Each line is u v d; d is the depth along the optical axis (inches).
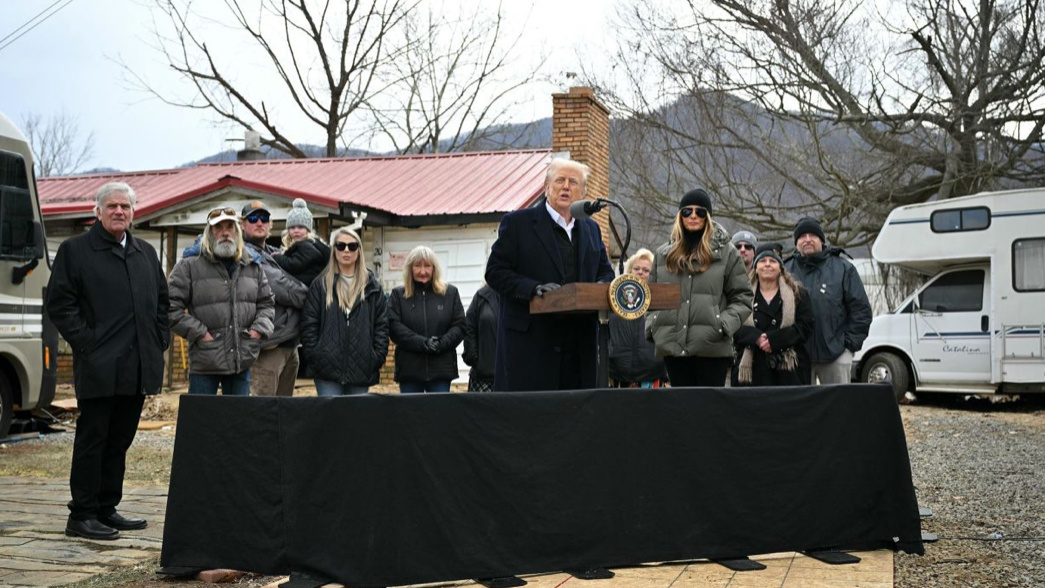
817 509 182.1
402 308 286.5
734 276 221.9
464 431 162.2
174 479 174.1
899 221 574.2
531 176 649.0
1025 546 197.3
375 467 159.0
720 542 175.3
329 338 266.2
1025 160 802.2
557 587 159.3
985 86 780.6
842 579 165.5
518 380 185.2
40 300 389.7
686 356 221.6
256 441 168.2
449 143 1363.2
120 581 175.3
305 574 162.2
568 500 166.6
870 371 580.7
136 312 216.1
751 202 909.2
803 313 241.9
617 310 163.5
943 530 214.2
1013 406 578.2
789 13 830.5
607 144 704.4
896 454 189.0
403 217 581.9
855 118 804.0
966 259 555.5
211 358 244.7
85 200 738.8
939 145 834.8
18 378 383.6
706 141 946.7
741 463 177.9
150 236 647.8
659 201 982.4
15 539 210.4
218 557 170.6
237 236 247.3
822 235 274.2
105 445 216.7
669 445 173.8
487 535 161.9
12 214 376.2
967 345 550.9
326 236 598.9
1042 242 534.3
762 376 243.1
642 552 170.4
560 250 187.6
